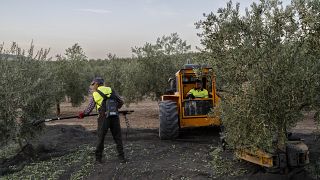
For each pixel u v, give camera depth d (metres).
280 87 6.07
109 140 11.23
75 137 11.85
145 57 19.00
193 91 11.08
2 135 9.09
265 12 6.21
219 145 9.70
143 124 15.20
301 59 6.01
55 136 11.79
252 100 6.19
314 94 6.13
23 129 9.36
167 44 19.28
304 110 6.62
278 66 6.00
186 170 7.50
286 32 6.14
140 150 9.54
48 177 7.96
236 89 6.39
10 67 9.20
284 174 6.72
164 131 10.52
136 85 19.25
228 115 6.43
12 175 8.27
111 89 8.57
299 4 6.05
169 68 18.97
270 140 6.15
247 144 6.50
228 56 6.38
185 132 11.88
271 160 6.54
